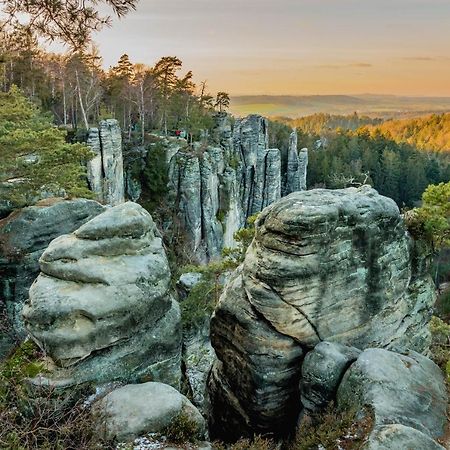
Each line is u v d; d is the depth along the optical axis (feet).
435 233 60.18
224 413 58.95
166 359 51.11
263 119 255.70
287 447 50.24
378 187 354.54
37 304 44.88
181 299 100.37
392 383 44.16
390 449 37.06
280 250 49.49
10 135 71.56
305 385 48.80
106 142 175.73
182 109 243.60
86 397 44.68
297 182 294.46
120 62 226.58
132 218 49.83
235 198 228.84
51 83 214.69
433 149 542.98
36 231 73.56
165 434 41.55
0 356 59.88
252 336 52.21
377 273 53.31
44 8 33.99
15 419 41.98
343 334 52.75
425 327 62.03
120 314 46.26
